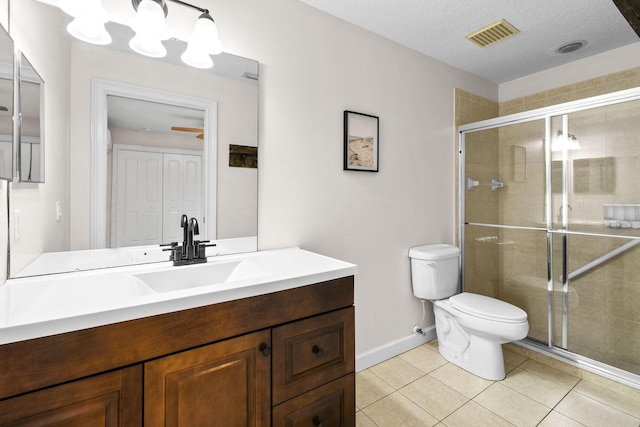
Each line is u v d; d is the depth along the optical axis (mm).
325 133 1838
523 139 2279
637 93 1732
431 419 1579
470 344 2010
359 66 1979
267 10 1608
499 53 2342
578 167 2020
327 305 1163
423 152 2361
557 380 1922
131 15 1282
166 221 1368
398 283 2230
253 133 1574
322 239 1845
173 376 847
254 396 989
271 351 1022
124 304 795
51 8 1103
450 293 2248
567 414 1606
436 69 2434
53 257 1126
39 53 1069
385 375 1968
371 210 2066
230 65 1503
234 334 948
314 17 1777
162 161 1354
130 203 1287
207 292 898
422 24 1960
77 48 1167
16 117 970
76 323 718
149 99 1318
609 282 1929
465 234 2605
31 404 679
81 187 1183
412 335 2318
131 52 1281
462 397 1750
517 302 2365
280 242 1689
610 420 1557
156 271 1200
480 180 2512
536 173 2223
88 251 1202
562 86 2539
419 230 2355
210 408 909
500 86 2951
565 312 2119
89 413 739
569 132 2047
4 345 654
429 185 2410
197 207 1441
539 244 2230
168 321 839
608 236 1912
